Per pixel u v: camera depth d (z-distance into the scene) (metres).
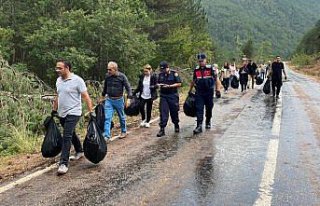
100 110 9.66
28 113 12.21
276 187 6.00
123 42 22.30
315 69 71.12
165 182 6.28
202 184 6.16
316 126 11.29
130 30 22.67
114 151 8.41
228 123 11.86
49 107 13.21
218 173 6.71
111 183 6.27
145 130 10.99
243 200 5.48
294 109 15.20
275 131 10.48
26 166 7.45
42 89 15.50
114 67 9.71
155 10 34.78
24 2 24.03
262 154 7.98
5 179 6.67
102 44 22.22
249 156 7.83
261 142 9.12
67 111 7.11
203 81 10.46
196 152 8.21
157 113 14.64
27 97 13.26
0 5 23.94
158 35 33.84
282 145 8.80
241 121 12.20
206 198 5.56
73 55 20.30
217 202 5.41
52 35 20.86
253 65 25.94
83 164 7.44
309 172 6.75
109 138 9.62
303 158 7.67
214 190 5.88
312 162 7.38
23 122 11.62
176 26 34.09
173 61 32.88
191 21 40.66
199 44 35.75
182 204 5.34
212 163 7.34
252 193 5.75
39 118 12.32
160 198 5.58
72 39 21.75
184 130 10.84
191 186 6.07
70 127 7.05
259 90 24.64
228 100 18.47
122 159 7.73
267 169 6.91
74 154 8.26
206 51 38.66
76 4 23.58
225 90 23.73
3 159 8.30
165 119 10.11
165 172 6.82
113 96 9.76
